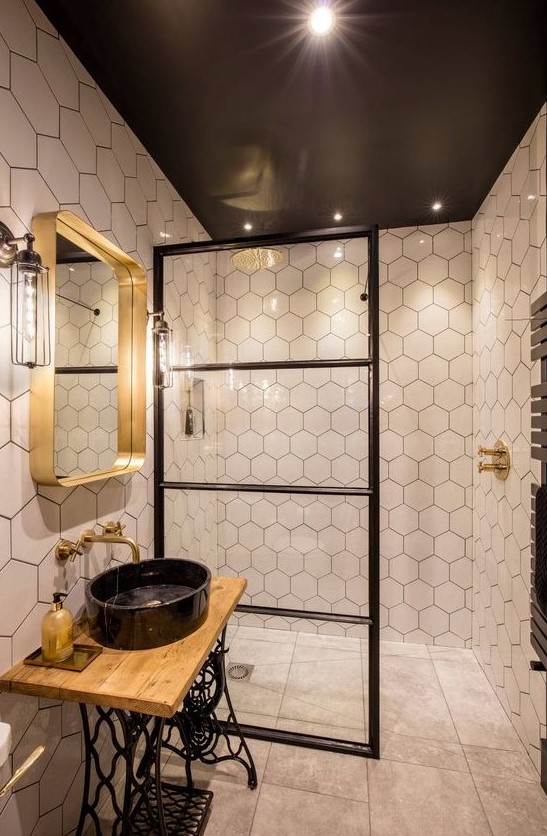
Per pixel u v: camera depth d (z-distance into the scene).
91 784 1.24
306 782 1.40
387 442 2.30
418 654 2.18
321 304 2.34
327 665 2.07
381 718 1.71
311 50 1.16
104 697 0.85
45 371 1.00
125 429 1.44
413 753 1.53
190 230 2.03
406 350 2.27
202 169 1.71
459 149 1.61
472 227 2.19
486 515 1.98
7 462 0.94
